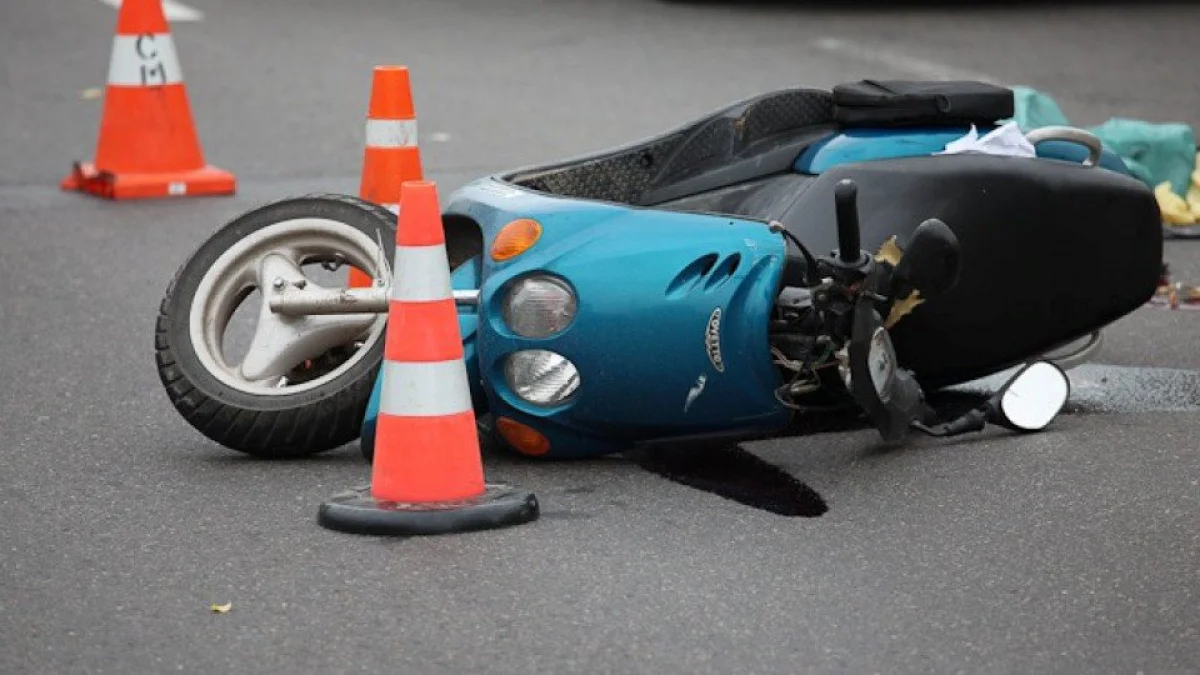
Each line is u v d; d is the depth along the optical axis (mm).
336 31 25641
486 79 22062
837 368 9445
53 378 11391
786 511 8727
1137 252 10031
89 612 7660
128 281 13977
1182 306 12828
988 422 9867
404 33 25391
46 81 22781
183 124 17125
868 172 9703
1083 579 7875
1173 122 19141
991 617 7484
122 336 12422
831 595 7719
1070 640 7273
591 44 24203
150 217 16172
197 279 9828
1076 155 10477
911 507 8766
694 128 10234
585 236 9109
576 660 7121
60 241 15297
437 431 8531
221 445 9836
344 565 8117
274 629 7453
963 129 10156
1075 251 9883
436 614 7570
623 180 10242
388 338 8602
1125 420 10109
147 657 7219
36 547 8422
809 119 10375
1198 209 14867
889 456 9508
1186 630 7363
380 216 9930
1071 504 8773
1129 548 8227
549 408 9148
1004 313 9836
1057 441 9719
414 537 8406
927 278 8820
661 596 7719
